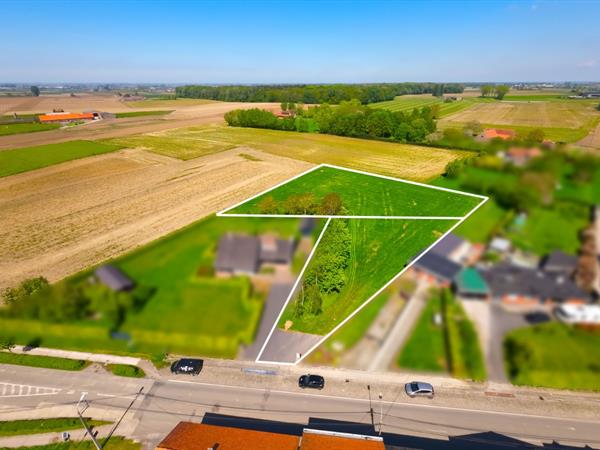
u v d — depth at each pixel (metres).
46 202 45.41
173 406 19.02
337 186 48.81
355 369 19.86
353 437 15.20
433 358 17.69
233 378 20.09
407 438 17.31
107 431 17.89
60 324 21.78
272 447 14.70
